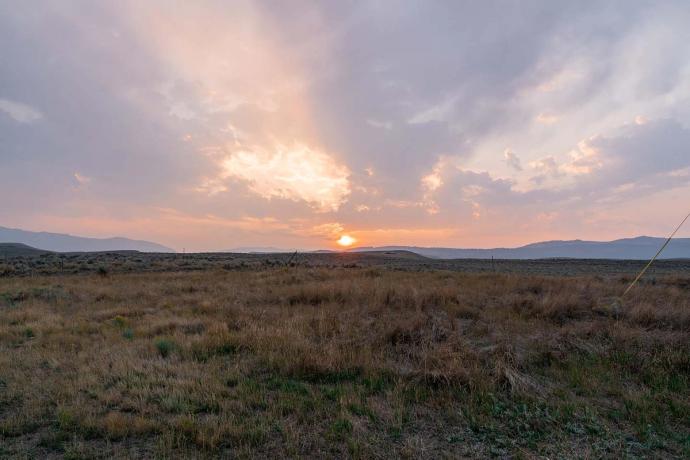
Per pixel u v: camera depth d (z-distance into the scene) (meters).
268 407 4.94
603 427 4.48
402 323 8.33
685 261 54.09
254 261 39.00
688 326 8.26
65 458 3.81
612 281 18.03
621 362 6.50
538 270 34.81
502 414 4.79
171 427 4.36
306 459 3.82
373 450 3.96
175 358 6.75
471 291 13.73
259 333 7.90
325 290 13.32
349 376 6.09
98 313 10.98
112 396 5.08
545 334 8.00
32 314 10.70
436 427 4.53
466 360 6.25
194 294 14.74
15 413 4.75
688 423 4.59
